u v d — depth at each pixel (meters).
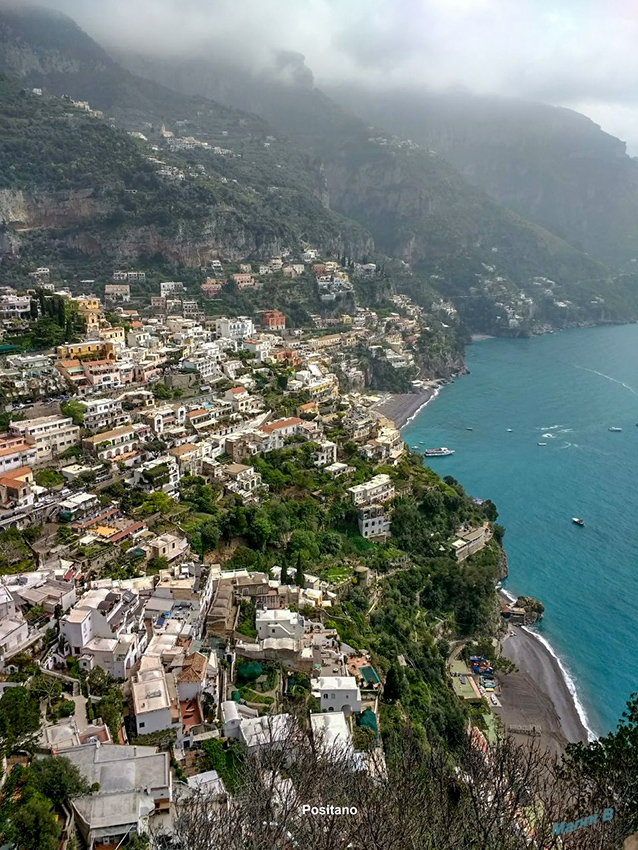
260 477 157.75
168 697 74.94
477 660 136.50
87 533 120.94
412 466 199.38
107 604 89.38
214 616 99.94
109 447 148.38
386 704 95.38
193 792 64.88
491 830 47.53
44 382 165.12
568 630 147.88
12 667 79.94
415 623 136.88
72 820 56.22
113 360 184.00
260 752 66.50
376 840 45.00
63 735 67.56
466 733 105.94
